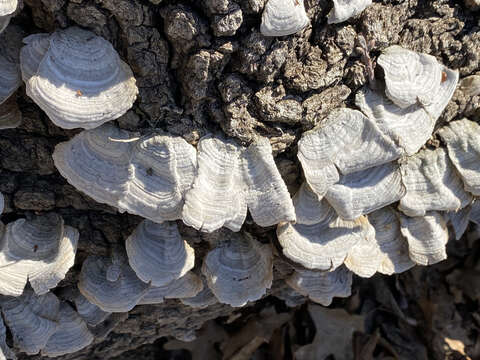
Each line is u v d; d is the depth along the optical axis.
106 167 0.19
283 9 0.18
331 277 0.27
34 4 0.18
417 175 0.25
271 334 0.37
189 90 0.19
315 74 0.20
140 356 0.38
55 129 0.21
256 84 0.20
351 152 0.21
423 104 0.22
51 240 0.22
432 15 0.22
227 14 0.17
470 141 0.25
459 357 0.38
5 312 0.23
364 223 0.25
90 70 0.17
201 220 0.19
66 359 0.31
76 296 0.26
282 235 0.23
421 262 0.26
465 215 0.28
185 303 0.27
